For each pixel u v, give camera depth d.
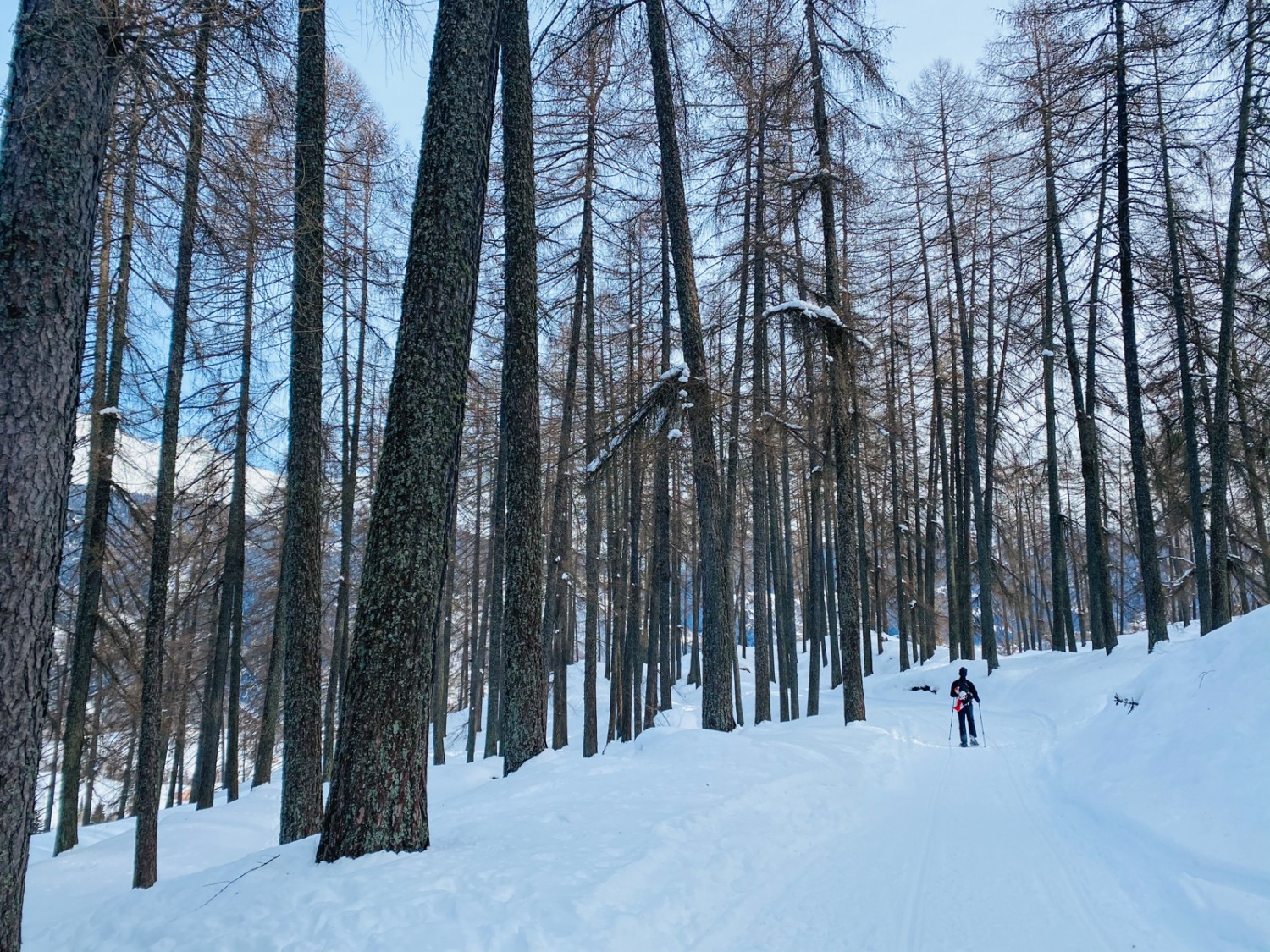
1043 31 15.47
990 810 7.31
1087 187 14.95
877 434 21.19
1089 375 18.72
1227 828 4.81
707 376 11.53
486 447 20.22
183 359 10.16
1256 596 20.97
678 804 6.74
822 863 5.75
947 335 24.59
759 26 13.27
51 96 3.73
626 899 4.51
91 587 13.25
